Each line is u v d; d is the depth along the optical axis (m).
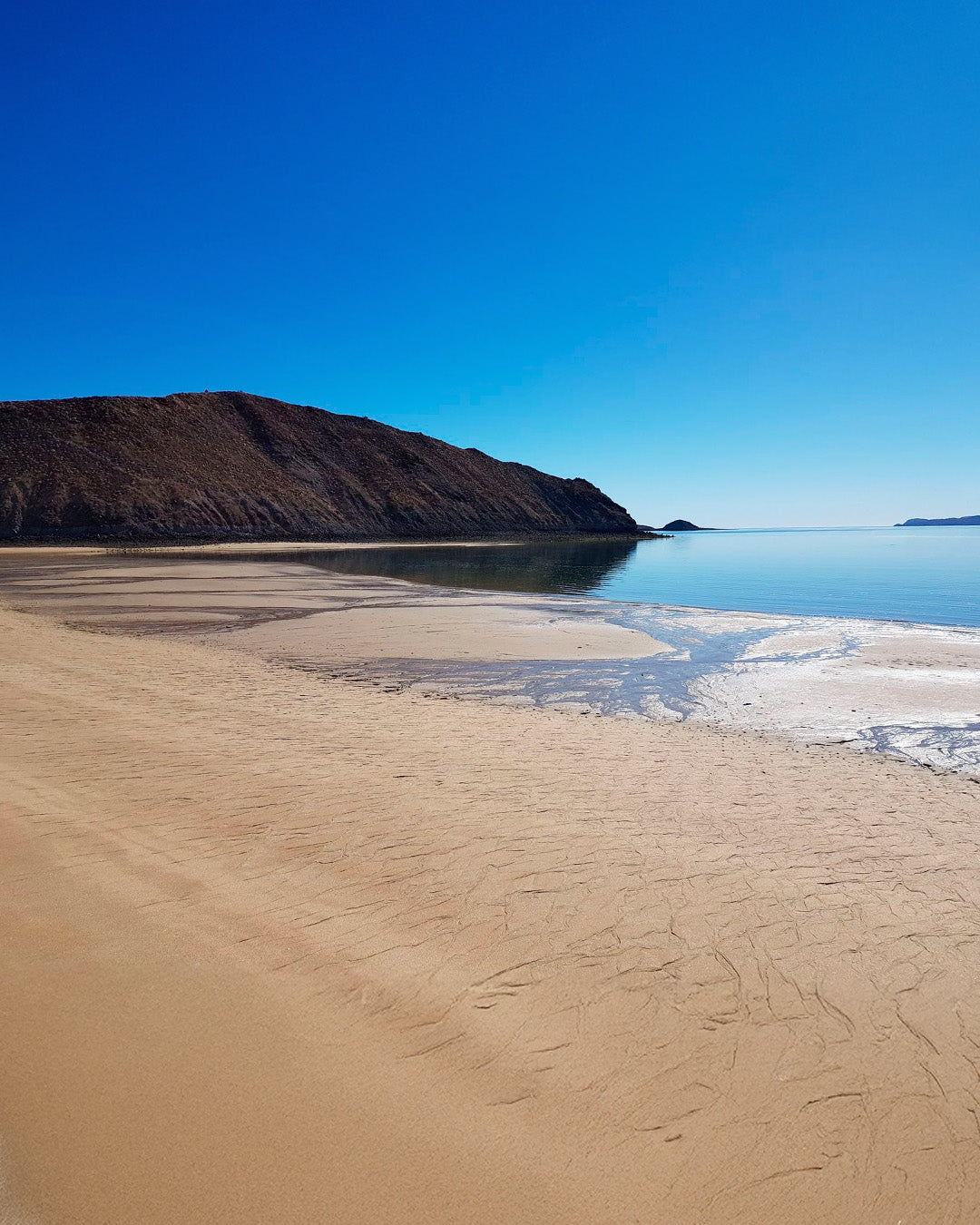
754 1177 1.85
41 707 6.74
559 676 11.68
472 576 35.38
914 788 6.13
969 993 2.77
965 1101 2.16
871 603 24.81
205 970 2.50
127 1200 1.64
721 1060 2.27
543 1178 1.79
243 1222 1.61
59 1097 1.88
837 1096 2.15
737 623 18.30
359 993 2.45
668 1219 1.71
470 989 2.54
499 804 4.71
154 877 3.21
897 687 11.02
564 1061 2.21
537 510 111.50
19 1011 2.18
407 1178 1.75
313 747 6.04
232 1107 1.90
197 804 4.26
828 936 3.15
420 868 3.56
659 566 45.50
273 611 19.55
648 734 7.90
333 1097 1.97
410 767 5.56
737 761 6.73
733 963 2.87
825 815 5.06
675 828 4.50
